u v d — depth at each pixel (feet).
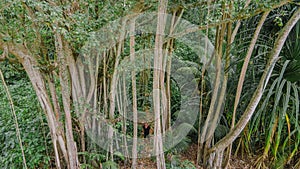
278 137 6.68
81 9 5.56
